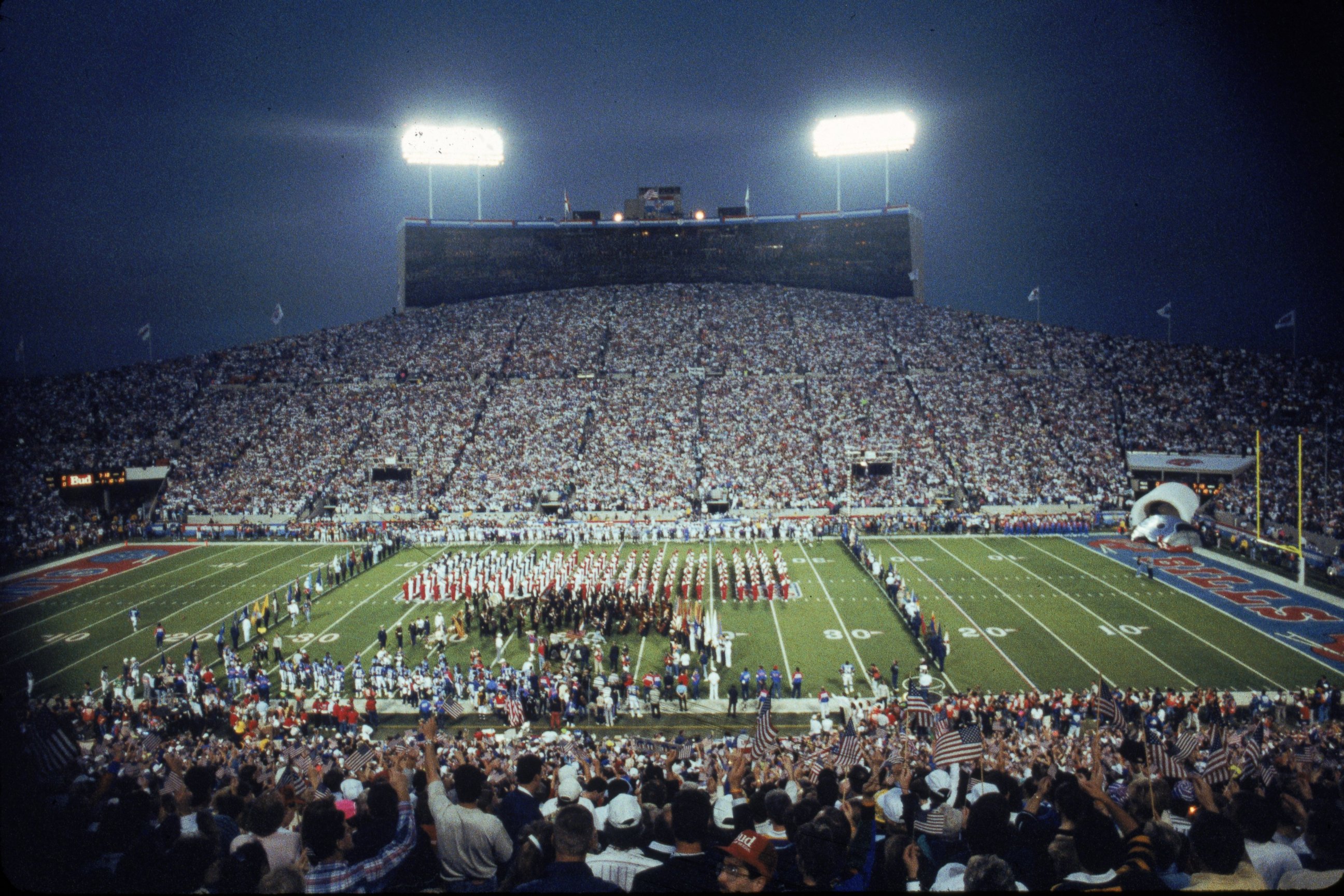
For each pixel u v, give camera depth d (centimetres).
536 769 805
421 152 8869
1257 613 3553
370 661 3272
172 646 3469
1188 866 655
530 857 584
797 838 547
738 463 6247
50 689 2984
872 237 9125
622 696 2864
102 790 937
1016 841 647
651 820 721
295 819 986
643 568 4541
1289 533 4681
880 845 716
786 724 2633
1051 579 4188
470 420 6875
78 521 5844
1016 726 2309
